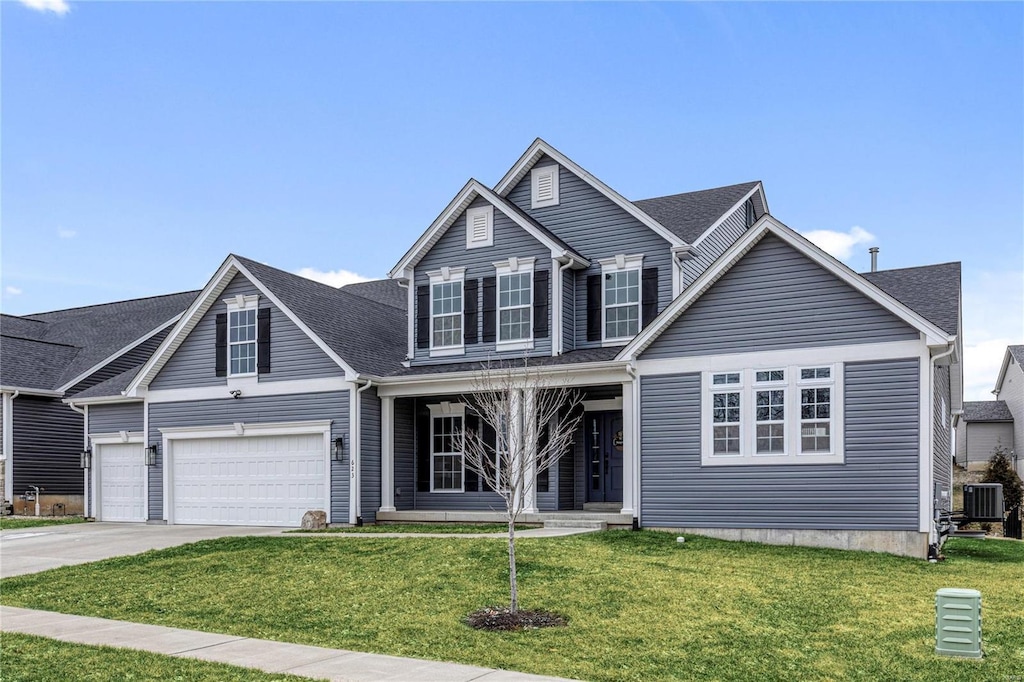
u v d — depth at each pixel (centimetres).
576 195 2350
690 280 2256
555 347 2233
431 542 1739
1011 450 5247
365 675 955
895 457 1744
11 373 3050
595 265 2297
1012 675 965
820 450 1811
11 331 3581
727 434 1898
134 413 2734
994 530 2727
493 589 1348
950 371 2611
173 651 1072
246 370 2470
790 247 1861
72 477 3195
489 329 2327
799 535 1812
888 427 1753
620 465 2281
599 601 1272
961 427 5431
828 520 1792
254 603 1335
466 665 1002
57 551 1936
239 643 1115
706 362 1928
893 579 1477
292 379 2395
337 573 1507
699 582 1391
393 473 2378
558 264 2258
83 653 1057
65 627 1218
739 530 1869
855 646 1070
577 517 2072
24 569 1709
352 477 2275
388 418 2362
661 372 1975
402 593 1349
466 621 1198
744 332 1895
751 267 1898
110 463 2784
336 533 2036
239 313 2498
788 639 1098
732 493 1881
